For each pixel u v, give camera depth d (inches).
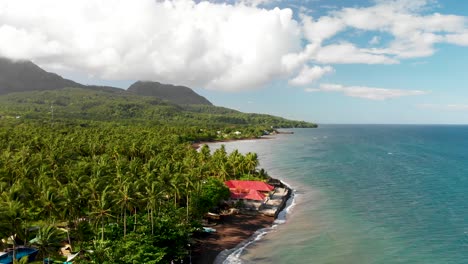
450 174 6948.8
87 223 3053.6
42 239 2362.2
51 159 4909.0
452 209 4416.8
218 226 3796.8
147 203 3090.6
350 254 3093.0
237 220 4005.9
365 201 4867.1
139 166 4623.5
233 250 3176.7
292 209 4503.0
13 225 2411.4
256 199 4370.1
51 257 2632.9
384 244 3312.0
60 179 3986.2
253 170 6240.2
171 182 3435.0
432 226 3784.5
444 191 5423.2
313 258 3019.2
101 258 2303.2
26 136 7667.3
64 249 2876.5
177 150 6668.3
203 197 3796.8
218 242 3358.8
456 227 3742.6
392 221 3976.4
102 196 2844.5
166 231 2824.8
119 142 7081.7
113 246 2493.8
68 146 6314.0
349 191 5482.3
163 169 3996.1
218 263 2910.9
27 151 5275.6
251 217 4121.6
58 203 2864.2
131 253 2397.9
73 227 3184.1
